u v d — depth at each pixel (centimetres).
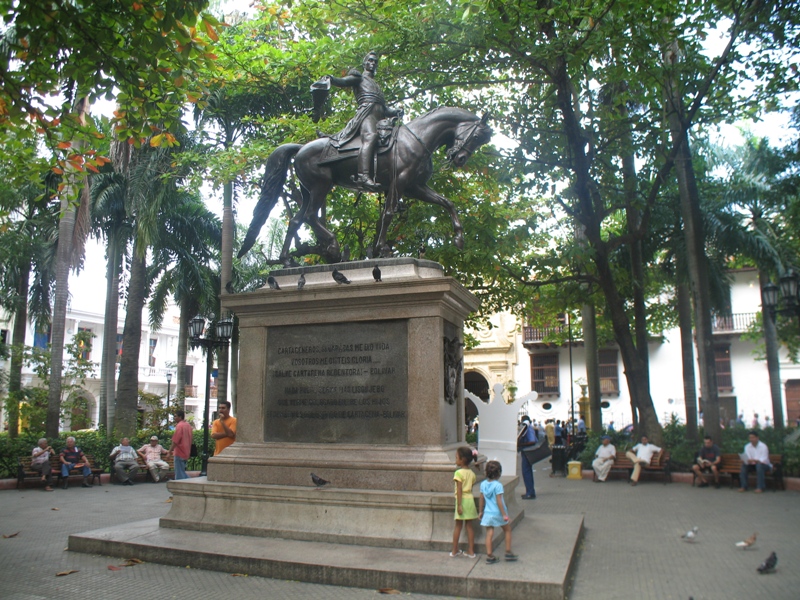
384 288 634
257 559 538
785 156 1983
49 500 1131
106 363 2219
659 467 1466
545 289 2098
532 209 1950
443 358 639
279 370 679
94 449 1648
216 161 1588
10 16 596
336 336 662
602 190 1636
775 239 2114
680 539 748
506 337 3434
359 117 734
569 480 1536
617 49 1227
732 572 584
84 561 589
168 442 2073
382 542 570
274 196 771
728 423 2891
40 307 2223
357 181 724
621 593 514
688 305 1873
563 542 605
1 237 1964
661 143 1506
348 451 629
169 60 672
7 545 676
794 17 1303
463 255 1528
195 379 4562
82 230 1795
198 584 514
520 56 1251
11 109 679
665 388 3203
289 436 662
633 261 1789
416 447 611
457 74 1434
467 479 545
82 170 811
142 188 1852
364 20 1360
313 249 762
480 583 482
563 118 1412
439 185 1545
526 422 1205
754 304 3138
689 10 1259
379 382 638
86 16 617
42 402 2053
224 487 646
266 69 1602
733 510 1009
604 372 3303
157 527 661
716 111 1496
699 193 2077
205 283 2339
